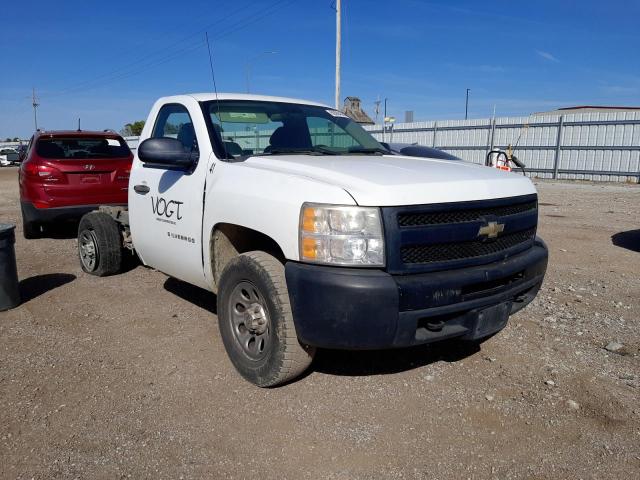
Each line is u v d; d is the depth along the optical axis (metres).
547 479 2.61
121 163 8.27
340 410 3.20
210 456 2.78
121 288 5.63
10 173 31.06
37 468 2.68
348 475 2.63
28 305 5.12
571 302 5.19
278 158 3.68
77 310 4.96
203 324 4.57
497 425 3.06
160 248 4.47
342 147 4.47
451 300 3.01
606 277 6.16
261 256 3.32
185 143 4.32
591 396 3.36
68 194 7.87
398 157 4.15
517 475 2.64
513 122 23.14
